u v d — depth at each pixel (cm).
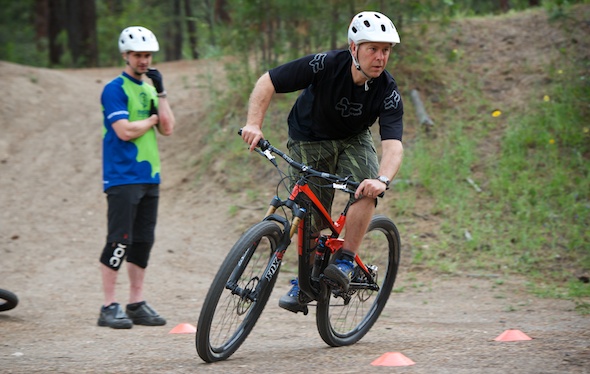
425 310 845
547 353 542
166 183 1385
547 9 1574
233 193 1298
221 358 559
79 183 1415
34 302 887
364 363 547
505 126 1302
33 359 574
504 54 1479
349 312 661
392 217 1134
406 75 1416
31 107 1745
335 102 571
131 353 602
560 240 1049
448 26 1570
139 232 775
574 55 1420
